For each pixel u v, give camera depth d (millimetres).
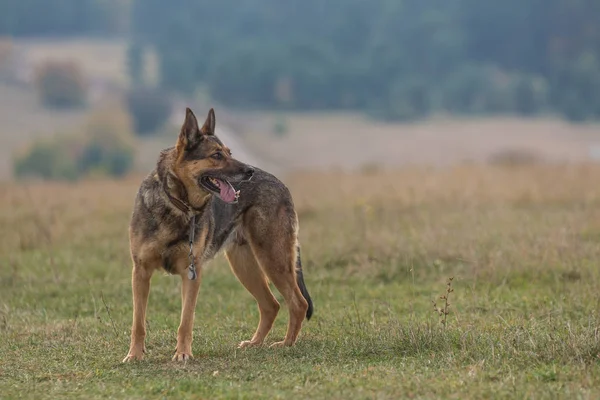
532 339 8320
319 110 110625
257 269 9781
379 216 17047
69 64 107938
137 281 8742
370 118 103625
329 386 7137
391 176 24812
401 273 12766
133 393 7191
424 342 8578
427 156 77938
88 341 9461
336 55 120625
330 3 144500
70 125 93812
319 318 10555
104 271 13469
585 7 117000
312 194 21797
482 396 6754
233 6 151750
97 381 7672
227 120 99188
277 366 7992
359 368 7801
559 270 12055
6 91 111562
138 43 139250
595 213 16188
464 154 77312
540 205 18156
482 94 110562
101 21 164125
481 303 10852
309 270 13203
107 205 20750
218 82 113438
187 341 8641
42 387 7504
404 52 121000
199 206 8703
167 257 8719
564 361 7707
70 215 18906
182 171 8594
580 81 106375
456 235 13992
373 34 128625
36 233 16156
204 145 8688
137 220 8719
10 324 10414
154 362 8445
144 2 164625
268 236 9523
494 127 95875
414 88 107125
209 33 140750
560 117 104000
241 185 9539
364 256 13234
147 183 8766
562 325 9375
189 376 7699
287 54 115312
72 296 12125
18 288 12570
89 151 76750
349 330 9664
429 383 7117
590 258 12469
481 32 124125
